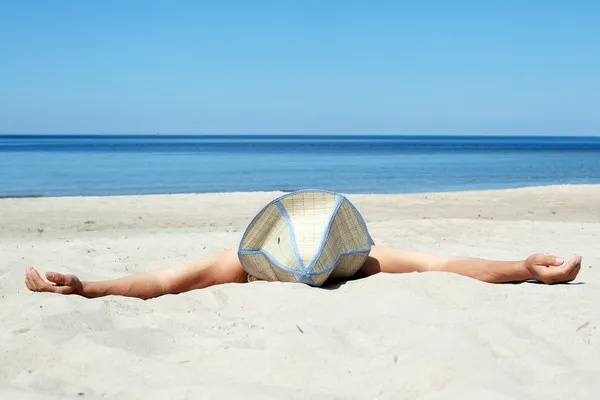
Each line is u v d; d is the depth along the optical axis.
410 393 3.07
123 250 8.09
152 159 47.81
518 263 5.32
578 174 31.78
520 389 2.99
